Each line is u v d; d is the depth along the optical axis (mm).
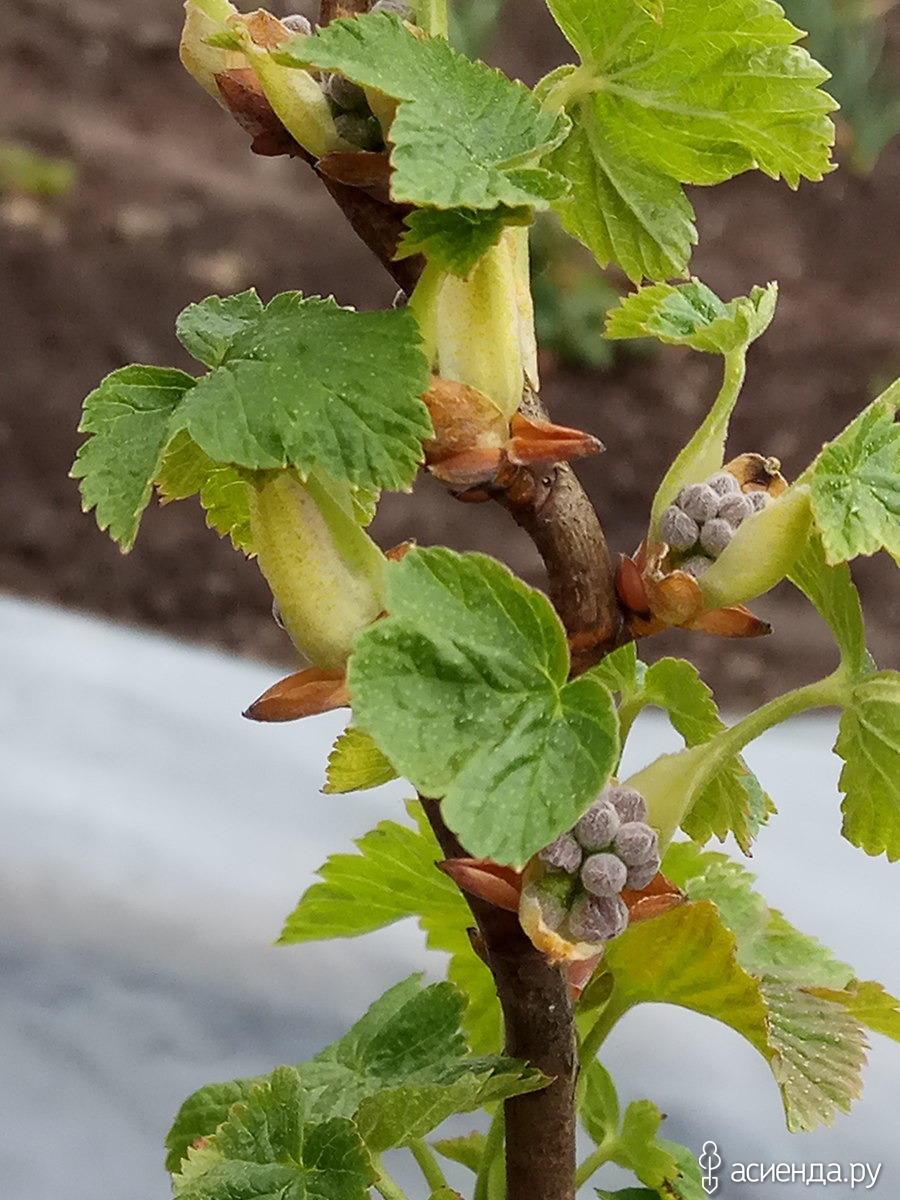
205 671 671
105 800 530
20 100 1271
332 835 538
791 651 913
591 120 231
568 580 213
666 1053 405
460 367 200
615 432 1044
